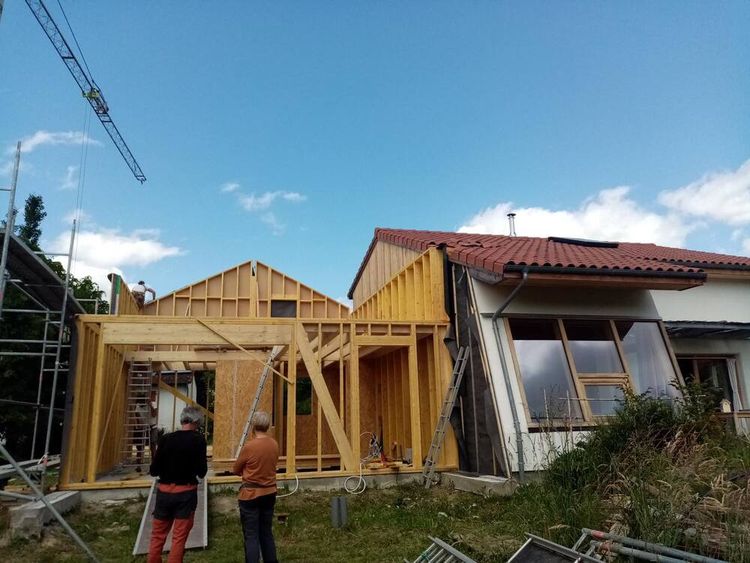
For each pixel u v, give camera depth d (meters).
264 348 12.87
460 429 9.97
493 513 7.06
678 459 5.54
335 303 19.81
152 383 14.66
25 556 5.86
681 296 11.95
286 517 7.42
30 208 28.91
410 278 12.12
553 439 8.23
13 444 17.73
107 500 8.48
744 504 4.48
